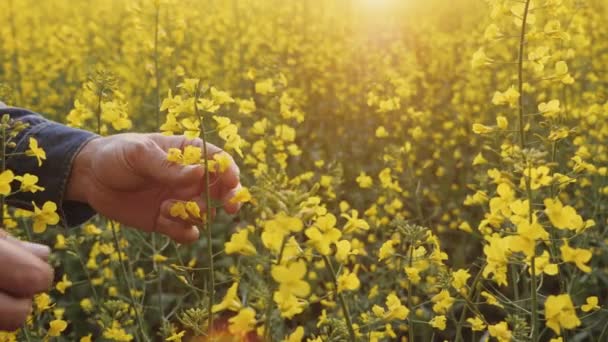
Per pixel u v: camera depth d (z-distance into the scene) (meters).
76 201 2.12
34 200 2.08
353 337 1.44
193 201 1.78
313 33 9.97
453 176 5.80
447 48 9.21
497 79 7.14
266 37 8.90
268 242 1.29
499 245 1.69
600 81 6.05
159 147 1.92
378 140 6.52
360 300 3.44
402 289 3.51
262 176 1.53
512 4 2.10
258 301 2.42
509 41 6.89
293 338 1.40
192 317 1.84
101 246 3.39
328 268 1.38
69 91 7.24
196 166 1.76
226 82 7.29
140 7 4.45
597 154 4.44
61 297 4.18
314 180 4.96
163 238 3.94
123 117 2.70
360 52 9.10
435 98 7.95
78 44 8.85
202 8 10.74
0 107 2.20
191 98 1.68
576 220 1.52
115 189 1.98
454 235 5.04
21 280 1.32
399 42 8.69
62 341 3.54
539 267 1.69
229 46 8.82
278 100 4.04
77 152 2.02
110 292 3.55
